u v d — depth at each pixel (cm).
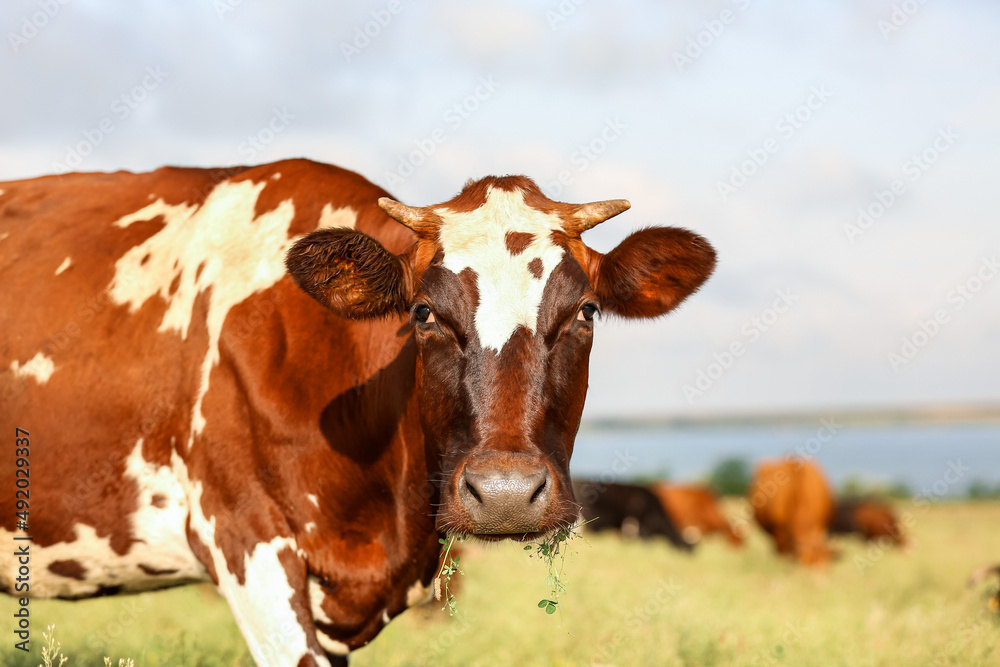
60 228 506
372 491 449
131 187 521
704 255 439
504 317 379
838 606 942
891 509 2075
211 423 442
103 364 467
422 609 748
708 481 4691
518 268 389
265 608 429
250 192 499
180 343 462
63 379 469
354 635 464
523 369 373
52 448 466
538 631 706
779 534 1748
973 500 4441
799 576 1362
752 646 660
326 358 446
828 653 653
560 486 369
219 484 439
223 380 446
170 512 458
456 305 383
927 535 2214
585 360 401
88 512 462
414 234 448
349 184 499
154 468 458
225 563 437
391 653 656
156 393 460
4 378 475
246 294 459
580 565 1138
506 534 358
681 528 2419
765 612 818
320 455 441
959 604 802
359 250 404
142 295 479
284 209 486
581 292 393
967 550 1708
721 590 1035
